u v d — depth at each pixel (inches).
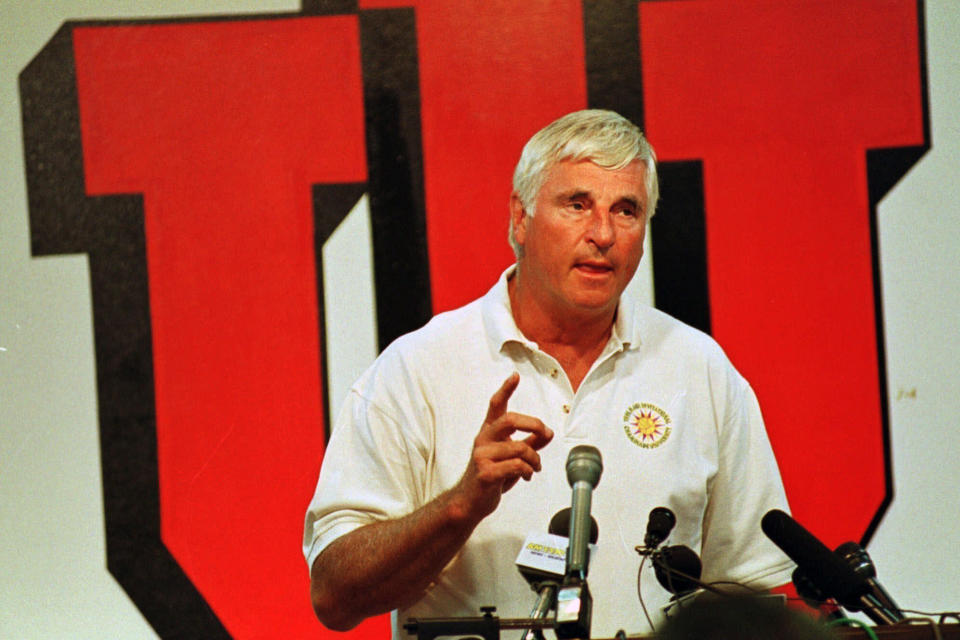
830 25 416.8
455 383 308.3
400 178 414.6
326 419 412.2
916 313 414.0
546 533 276.7
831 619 244.1
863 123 415.5
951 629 225.8
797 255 415.2
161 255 412.8
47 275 411.8
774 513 260.7
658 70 416.8
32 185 412.5
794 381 413.4
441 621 229.0
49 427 409.4
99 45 414.3
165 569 407.8
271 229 414.0
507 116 415.8
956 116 416.2
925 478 411.5
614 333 313.6
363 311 414.0
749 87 416.8
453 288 413.7
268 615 408.2
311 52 414.9
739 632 143.9
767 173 416.2
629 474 303.1
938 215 415.2
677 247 416.2
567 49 416.8
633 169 298.0
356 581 277.6
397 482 301.4
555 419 305.7
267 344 412.5
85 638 405.7
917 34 416.5
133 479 408.8
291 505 410.0
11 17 413.7
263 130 414.6
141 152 413.7
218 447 410.3
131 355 411.2
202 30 414.9
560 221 294.8
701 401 316.8
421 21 415.5
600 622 294.2
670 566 262.5
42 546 406.9
